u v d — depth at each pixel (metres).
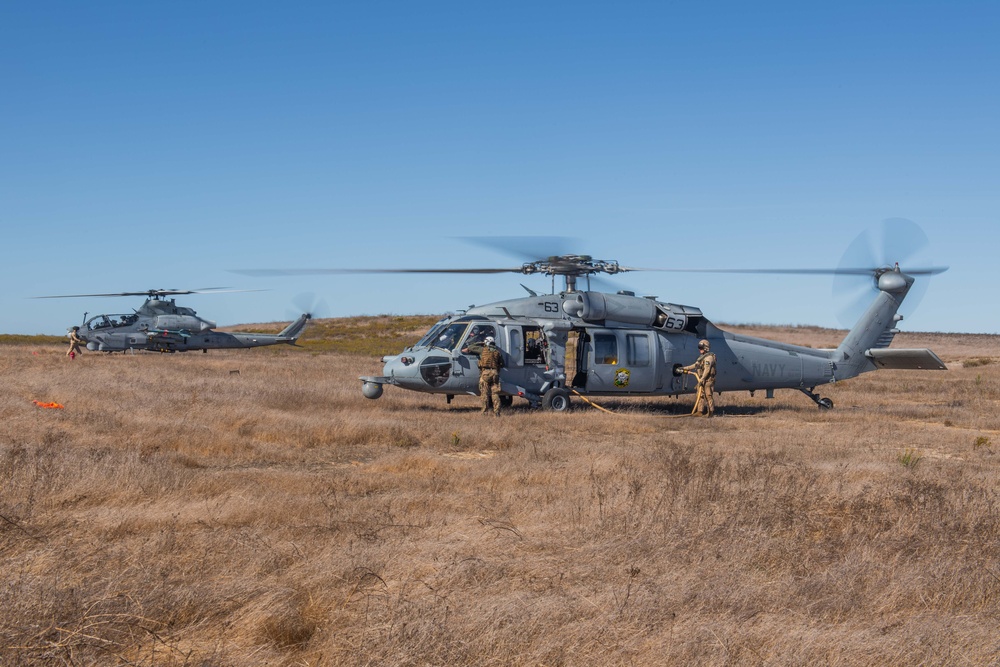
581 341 16.84
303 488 7.92
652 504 7.00
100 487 7.25
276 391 17.16
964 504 7.09
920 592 4.78
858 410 18.22
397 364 16.06
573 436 12.55
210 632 4.08
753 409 18.47
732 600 4.49
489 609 4.18
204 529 6.02
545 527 6.33
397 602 4.44
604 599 4.48
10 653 3.59
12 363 25.89
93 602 4.14
